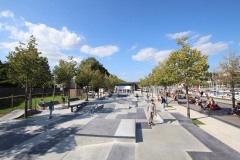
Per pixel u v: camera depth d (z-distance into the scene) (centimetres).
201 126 1252
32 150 816
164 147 811
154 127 1189
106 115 1714
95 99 3881
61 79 2733
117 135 857
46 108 2270
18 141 949
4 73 3238
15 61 1634
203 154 734
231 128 1191
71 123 1370
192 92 5325
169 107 2319
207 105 2138
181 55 1488
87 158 714
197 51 1518
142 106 2509
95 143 866
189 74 1507
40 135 1056
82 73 3569
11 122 1424
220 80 1827
